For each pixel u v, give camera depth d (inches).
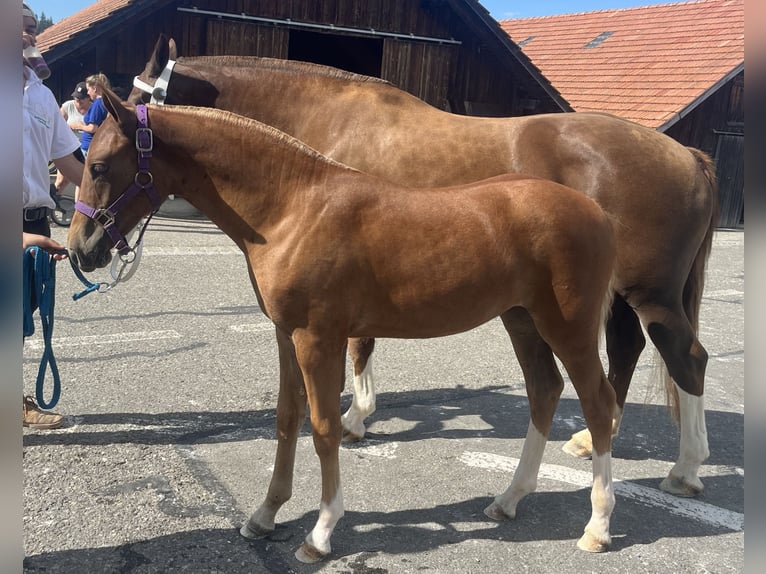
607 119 139.4
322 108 142.5
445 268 97.5
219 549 103.0
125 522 108.2
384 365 196.2
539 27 858.1
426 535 110.2
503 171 137.2
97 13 482.9
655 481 133.5
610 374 143.8
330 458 98.8
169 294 242.4
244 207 97.9
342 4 411.8
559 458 142.3
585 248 101.9
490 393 177.6
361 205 96.3
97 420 143.6
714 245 464.4
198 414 150.1
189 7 374.0
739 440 154.9
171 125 98.0
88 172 99.3
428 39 435.8
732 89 571.5
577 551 107.7
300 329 95.9
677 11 699.4
